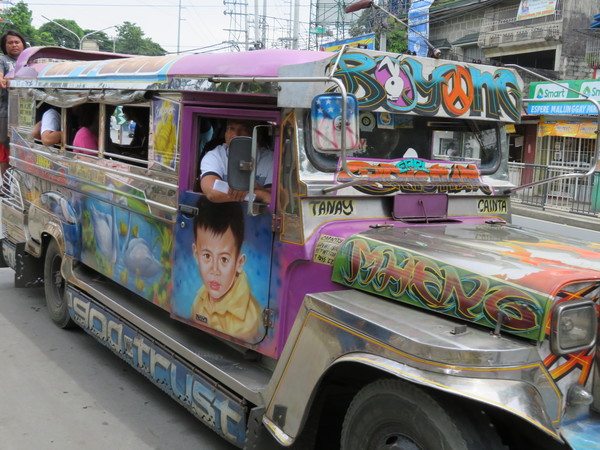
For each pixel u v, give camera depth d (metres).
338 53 2.93
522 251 2.86
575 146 18.61
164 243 4.05
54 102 5.69
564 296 2.42
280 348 3.23
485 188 3.81
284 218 3.19
